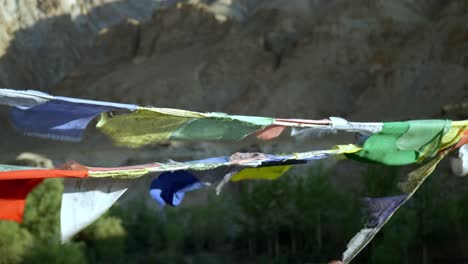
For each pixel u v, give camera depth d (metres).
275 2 81.44
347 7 71.00
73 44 101.88
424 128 5.32
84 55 101.38
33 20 100.69
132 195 35.06
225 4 90.94
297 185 29.86
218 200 33.38
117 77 81.38
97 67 88.75
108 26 106.88
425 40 62.78
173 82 74.38
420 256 26.56
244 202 30.61
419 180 5.80
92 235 27.72
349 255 5.53
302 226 29.84
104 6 108.88
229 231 33.03
